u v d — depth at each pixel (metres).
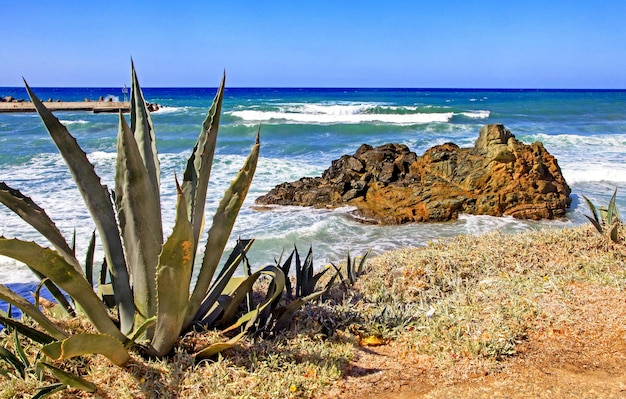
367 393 3.79
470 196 14.41
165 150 28.11
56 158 23.16
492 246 7.11
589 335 4.62
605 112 55.25
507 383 3.94
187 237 3.38
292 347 4.26
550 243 7.14
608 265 6.18
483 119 46.69
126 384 3.56
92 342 3.27
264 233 12.12
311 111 50.34
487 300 5.36
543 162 15.23
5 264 9.41
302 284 5.28
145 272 3.89
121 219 3.86
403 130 35.38
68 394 3.53
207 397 3.53
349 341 4.58
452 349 4.40
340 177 15.59
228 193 3.93
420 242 11.77
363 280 6.14
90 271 4.77
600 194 16.59
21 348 3.78
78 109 58.69
